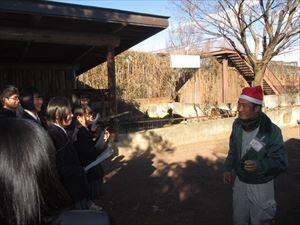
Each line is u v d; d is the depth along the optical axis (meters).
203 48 19.75
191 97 20.08
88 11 7.48
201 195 6.26
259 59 12.38
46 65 12.95
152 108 18.38
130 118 16.17
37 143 1.22
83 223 1.28
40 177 1.20
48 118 3.67
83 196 3.13
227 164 3.71
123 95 18.64
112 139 9.45
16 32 7.88
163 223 5.09
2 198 1.15
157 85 19.72
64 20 7.71
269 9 10.72
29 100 4.71
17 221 1.15
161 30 8.80
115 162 8.70
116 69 18.47
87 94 11.11
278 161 3.36
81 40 8.66
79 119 4.66
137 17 8.05
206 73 20.19
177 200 6.02
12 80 12.44
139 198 6.11
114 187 6.72
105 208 5.65
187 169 8.06
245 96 3.38
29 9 6.83
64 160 3.29
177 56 15.31
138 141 9.95
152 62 19.55
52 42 8.39
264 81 21.47
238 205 3.57
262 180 3.38
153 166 8.34
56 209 1.28
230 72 21.02
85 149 4.59
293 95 19.75
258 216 3.42
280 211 5.49
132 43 10.39
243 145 3.47
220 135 12.23
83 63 13.84
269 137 3.36
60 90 13.16
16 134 1.20
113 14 7.77
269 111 14.61
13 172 1.16
